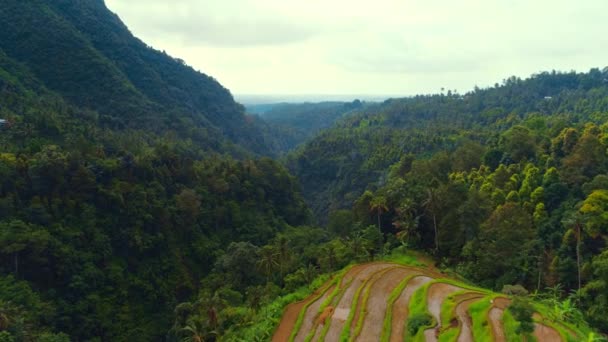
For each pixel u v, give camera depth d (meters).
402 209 80.19
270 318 52.25
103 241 81.56
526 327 37.47
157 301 83.31
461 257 71.81
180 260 92.38
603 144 76.00
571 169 72.19
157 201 94.44
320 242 104.69
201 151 165.75
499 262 61.94
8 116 108.12
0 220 72.75
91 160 92.56
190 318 61.81
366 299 53.53
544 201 70.94
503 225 63.59
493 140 116.06
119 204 87.94
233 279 79.06
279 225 119.19
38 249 70.88
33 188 80.75
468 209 70.62
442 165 108.88
